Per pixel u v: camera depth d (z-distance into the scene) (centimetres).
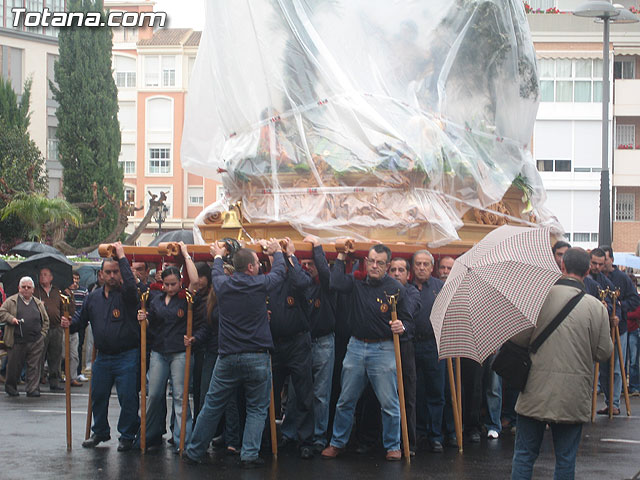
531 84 1231
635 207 3919
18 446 958
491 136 1157
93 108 4375
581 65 3816
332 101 1029
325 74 1037
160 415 923
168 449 939
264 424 890
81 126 4362
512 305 637
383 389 881
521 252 657
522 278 643
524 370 647
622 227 3906
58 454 912
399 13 1073
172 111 5988
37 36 5000
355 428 1032
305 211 1019
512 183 1198
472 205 1095
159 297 925
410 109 1038
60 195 4594
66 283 1582
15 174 3891
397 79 1052
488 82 1153
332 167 1016
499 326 638
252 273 846
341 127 1023
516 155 1202
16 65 4956
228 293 834
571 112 3819
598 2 1988
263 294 840
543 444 992
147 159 6000
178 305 914
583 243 3844
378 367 880
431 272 984
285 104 1050
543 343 646
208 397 847
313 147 1029
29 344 1445
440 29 1089
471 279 654
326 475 813
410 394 909
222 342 838
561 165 3838
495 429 1025
